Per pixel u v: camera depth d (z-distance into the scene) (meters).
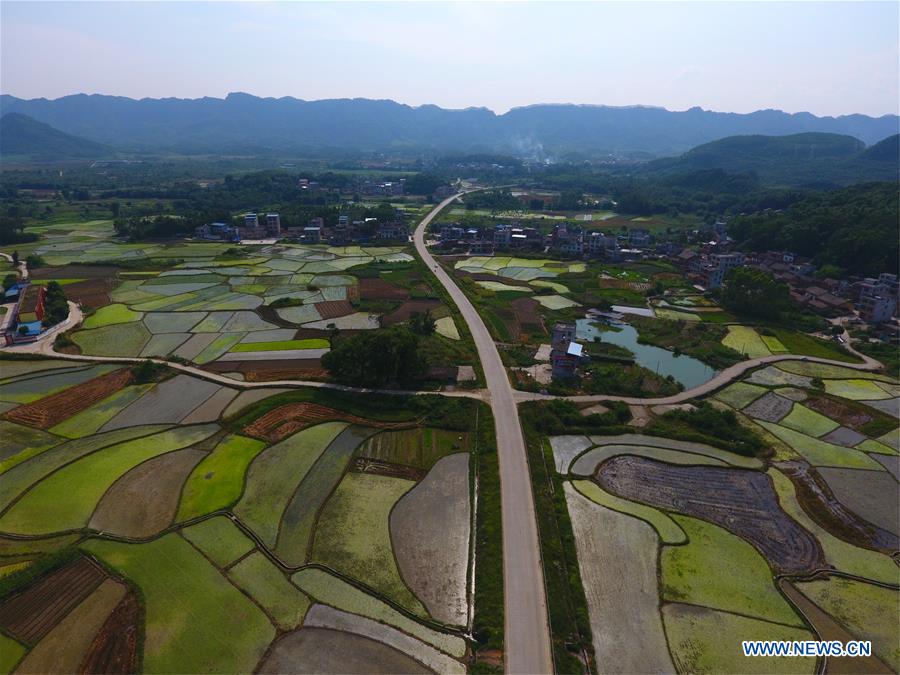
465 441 73.94
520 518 59.12
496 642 44.56
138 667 41.75
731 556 55.03
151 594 48.47
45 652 43.03
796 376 97.00
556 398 84.94
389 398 83.69
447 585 50.47
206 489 62.50
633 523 59.44
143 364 91.25
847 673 43.06
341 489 63.50
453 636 45.47
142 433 74.06
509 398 85.19
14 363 95.88
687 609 48.56
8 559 52.09
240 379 90.75
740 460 71.62
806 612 48.94
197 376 91.62
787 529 59.44
